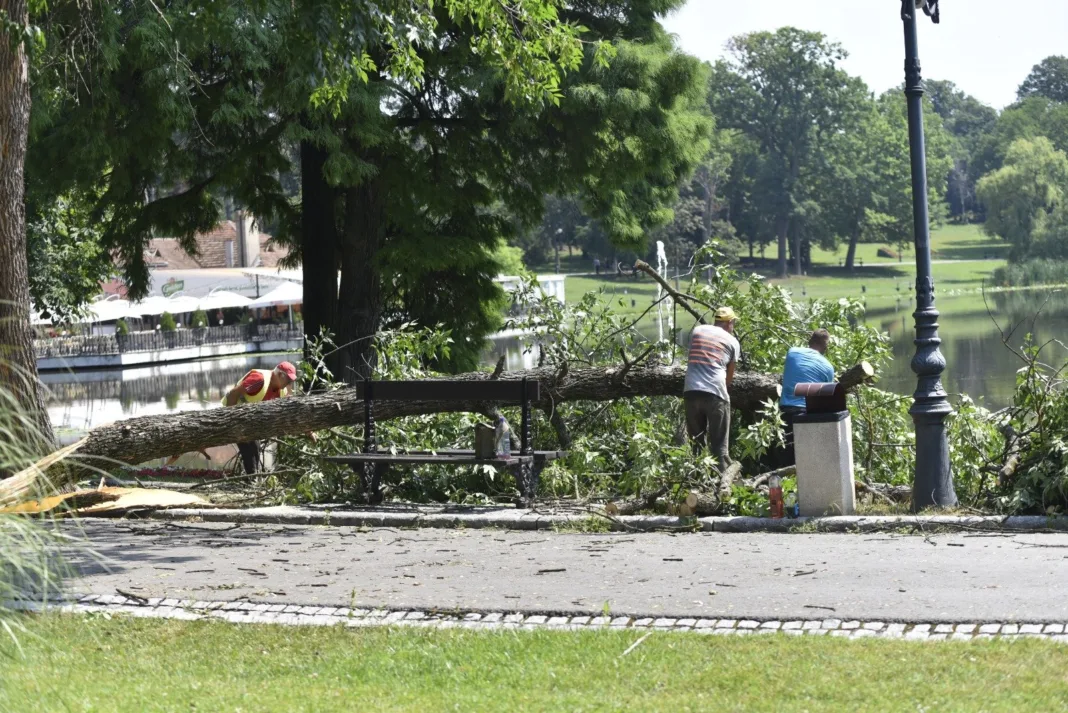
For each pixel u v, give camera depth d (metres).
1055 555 12.05
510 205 33.53
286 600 10.91
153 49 24.16
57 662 8.67
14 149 16.09
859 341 20.41
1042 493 14.72
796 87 199.50
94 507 16.67
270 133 29.02
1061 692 7.43
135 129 26.53
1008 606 9.74
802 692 7.64
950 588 10.59
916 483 15.59
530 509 16.70
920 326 15.64
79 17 21.66
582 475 18.80
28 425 7.87
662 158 29.97
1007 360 55.31
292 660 8.95
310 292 32.06
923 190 15.62
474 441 18.34
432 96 31.22
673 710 7.39
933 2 15.66
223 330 100.00
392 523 16.03
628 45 28.64
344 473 18.73
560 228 191.38
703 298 21.12
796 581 11.18
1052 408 16.19
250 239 141.25
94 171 27.72
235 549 13.89
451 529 15.58
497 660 8.72
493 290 34.75
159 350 90.88
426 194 30.64
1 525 7.60
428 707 7.64
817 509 14.94
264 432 18.30
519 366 60.94
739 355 18.56
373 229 31.08
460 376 19.58
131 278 34.03
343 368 30.64
